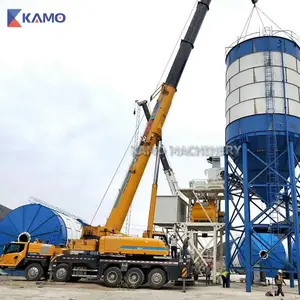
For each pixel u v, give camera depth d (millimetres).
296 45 29141
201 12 29062
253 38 29031
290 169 25219
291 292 24500
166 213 35188
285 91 27109
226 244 27438
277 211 25547
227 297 20062
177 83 27797
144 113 27984
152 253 25078
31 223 32375
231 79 29672
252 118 26938
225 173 28609
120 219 25516
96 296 18797
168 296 19781
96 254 26016
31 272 27391
